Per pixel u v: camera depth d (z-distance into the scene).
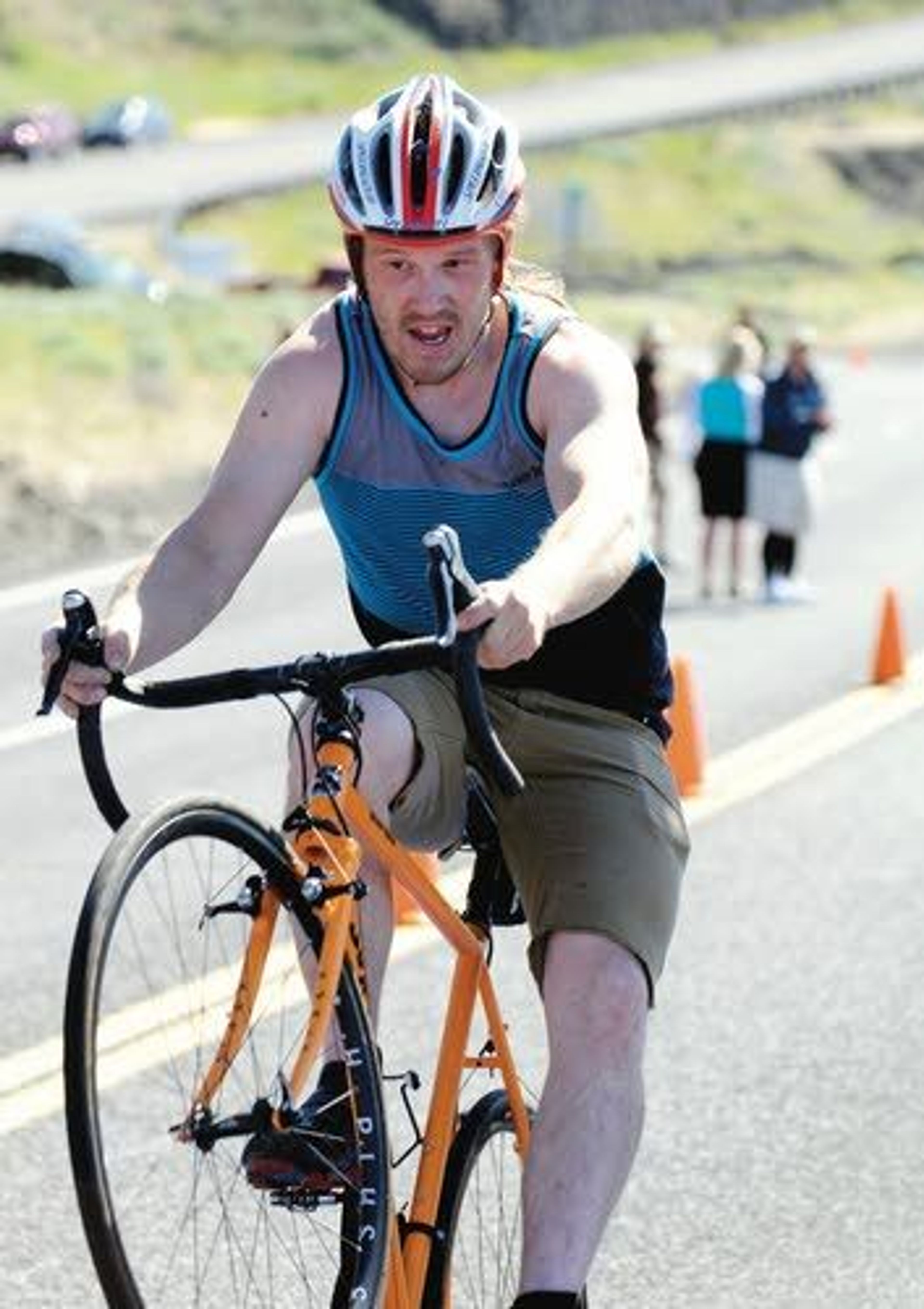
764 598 40.78
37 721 30.02
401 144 8.65
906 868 21.70
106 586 41.97
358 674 8.22
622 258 173.12
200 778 26.39
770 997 17.75
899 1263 12.94
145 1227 12.34
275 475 9.14
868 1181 14.12
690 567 45.53
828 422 40.56
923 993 17.89
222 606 9.09
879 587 42.22
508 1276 10.45
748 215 198.38
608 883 9.07
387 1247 8.77
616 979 8.95
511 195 8.79
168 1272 10.46
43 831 23.75
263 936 8.36
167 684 8.23
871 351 122.44
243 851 8.27
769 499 40.34
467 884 20.67
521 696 9.28
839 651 34.59
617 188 196.38
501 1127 9.95
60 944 19.16
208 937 10.22
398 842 9.30
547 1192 8.61
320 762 8.63
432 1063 16.12
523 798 9.25
